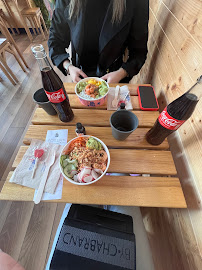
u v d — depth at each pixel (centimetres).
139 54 88
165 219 62
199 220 44
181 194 48
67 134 60
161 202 46
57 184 49
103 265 40
